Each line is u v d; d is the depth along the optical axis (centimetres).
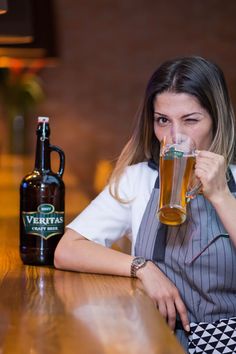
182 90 195
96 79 848
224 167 189
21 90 739
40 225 211
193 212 200
